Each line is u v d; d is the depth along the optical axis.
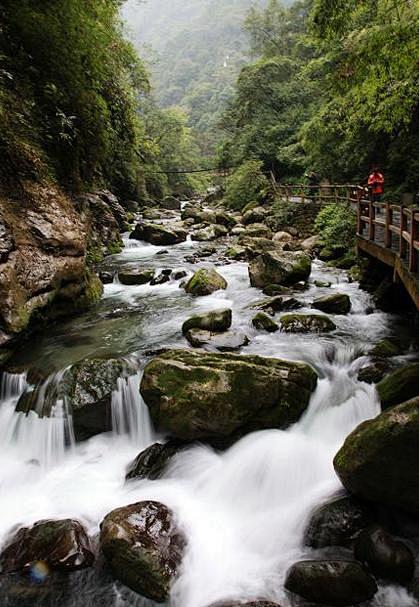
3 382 6.00
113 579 3.57
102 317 8.38
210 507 4.34
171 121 45.88
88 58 11.03
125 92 17.64
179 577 3.52
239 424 4.92
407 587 3.37
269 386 5.05
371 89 9.46
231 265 13.02
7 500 4.60
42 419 5.39
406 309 8.38
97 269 12.48
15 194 7.61
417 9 9.56
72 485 4.76
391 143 16.47
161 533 3.78
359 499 4.02
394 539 3.60
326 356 6.54
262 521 4.18
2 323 6.14
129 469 4.93
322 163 21.30
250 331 7.42
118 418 5.48
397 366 6.01
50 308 7.74
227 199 28.59
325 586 3.30
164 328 7.64
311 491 4.39
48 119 9.54
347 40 14.58
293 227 18.08
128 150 22.23
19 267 6.77
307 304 8.76
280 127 29.16
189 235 18.72
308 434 5.15
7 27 8.76
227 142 36.03
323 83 19.73
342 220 13.88
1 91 8.23
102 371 5.71
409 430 3.59
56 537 3.84
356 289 10.02
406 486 3.72
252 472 4.62
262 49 42.81
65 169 10.27
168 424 4.98
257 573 3.64
